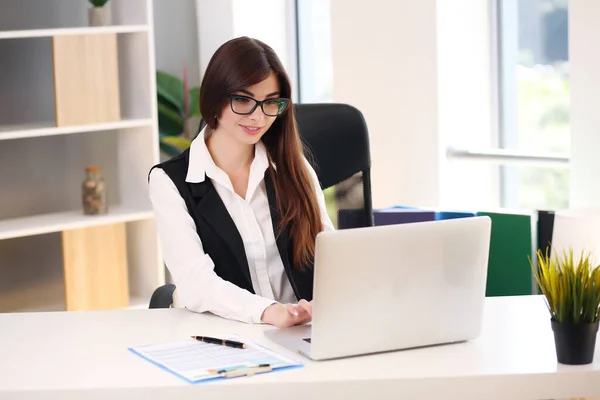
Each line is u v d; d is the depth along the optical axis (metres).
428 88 4.57
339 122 3.50
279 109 2.93
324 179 3.48
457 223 2.44
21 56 5.37
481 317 2.53
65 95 4.93
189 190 3.04
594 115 3.84
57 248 5.54
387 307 2.39
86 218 5.11
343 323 2.35
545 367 2.30
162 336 2.62
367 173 3.54
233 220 3.08
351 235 2.31
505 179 4.77
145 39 5.17
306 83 6.02
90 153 5.59
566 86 4.51
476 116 4.69
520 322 2.72
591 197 3.90
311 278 3.16
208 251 3.03
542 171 4.62
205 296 2.83
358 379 2.22
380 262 2.36
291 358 2.39
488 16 4.66
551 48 4.55
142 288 5.46
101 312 2.91
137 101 5.29
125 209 5.36
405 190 4.73
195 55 5.97
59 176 5.53
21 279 5.45
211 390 2.20
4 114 5.34
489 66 4.69
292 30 5.97
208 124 3.00
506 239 3.92
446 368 2.30
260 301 2.76
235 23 5.78
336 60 4.95
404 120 4.69
